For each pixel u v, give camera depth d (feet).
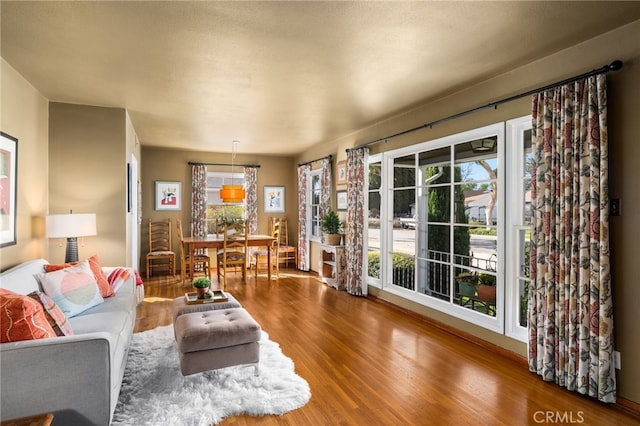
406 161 16.15
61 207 13.55
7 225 9.71
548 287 9.13
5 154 9.59
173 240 24.84
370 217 19.08
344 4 7.02
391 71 10.57
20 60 9.68
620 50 8.04
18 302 6.20
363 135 18.42
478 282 12.94
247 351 9.11
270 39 8.53
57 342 6.06
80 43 8.70
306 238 25.04
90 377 6.21
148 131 18.85
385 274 16.78
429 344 11.69
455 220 13.48
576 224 8.62
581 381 8.37
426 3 6.99
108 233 14.14
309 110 14.87
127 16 7.47
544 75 9.64
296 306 16.11
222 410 7.64
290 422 7.37
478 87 11.69
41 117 12.65
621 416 7.69
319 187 24.13
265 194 27.53
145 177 24.34
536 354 9.55
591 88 8.32
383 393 8.55
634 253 7.87
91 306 9.91
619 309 8.11
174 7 7.13
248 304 16.39
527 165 10.73
